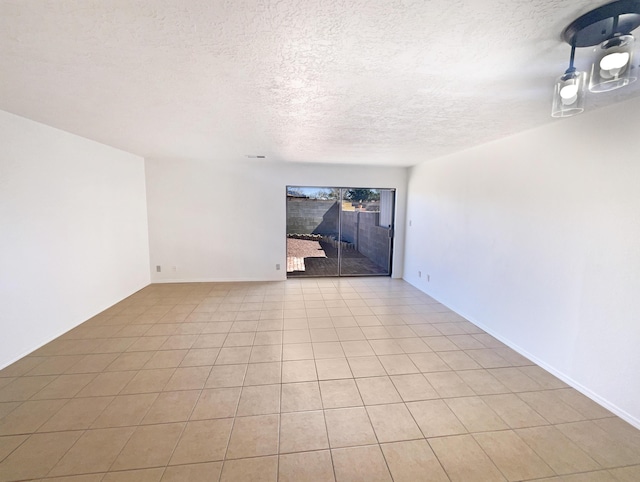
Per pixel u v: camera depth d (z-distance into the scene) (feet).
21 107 7.71
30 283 9.19
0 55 4.84
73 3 3.49
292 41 4.34
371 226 21.22
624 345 6.57
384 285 17.74
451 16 3.69
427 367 8.73
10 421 6.37
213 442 5.91
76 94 6.64
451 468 5.42
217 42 4.40
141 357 9.11
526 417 6.70
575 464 5.50
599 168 7.00
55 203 10.12
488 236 11.05
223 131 9.86
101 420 6.45
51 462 5.39
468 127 8.93
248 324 11.74
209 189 17.08
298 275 19.51
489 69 5.20
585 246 7.38
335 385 7.84
